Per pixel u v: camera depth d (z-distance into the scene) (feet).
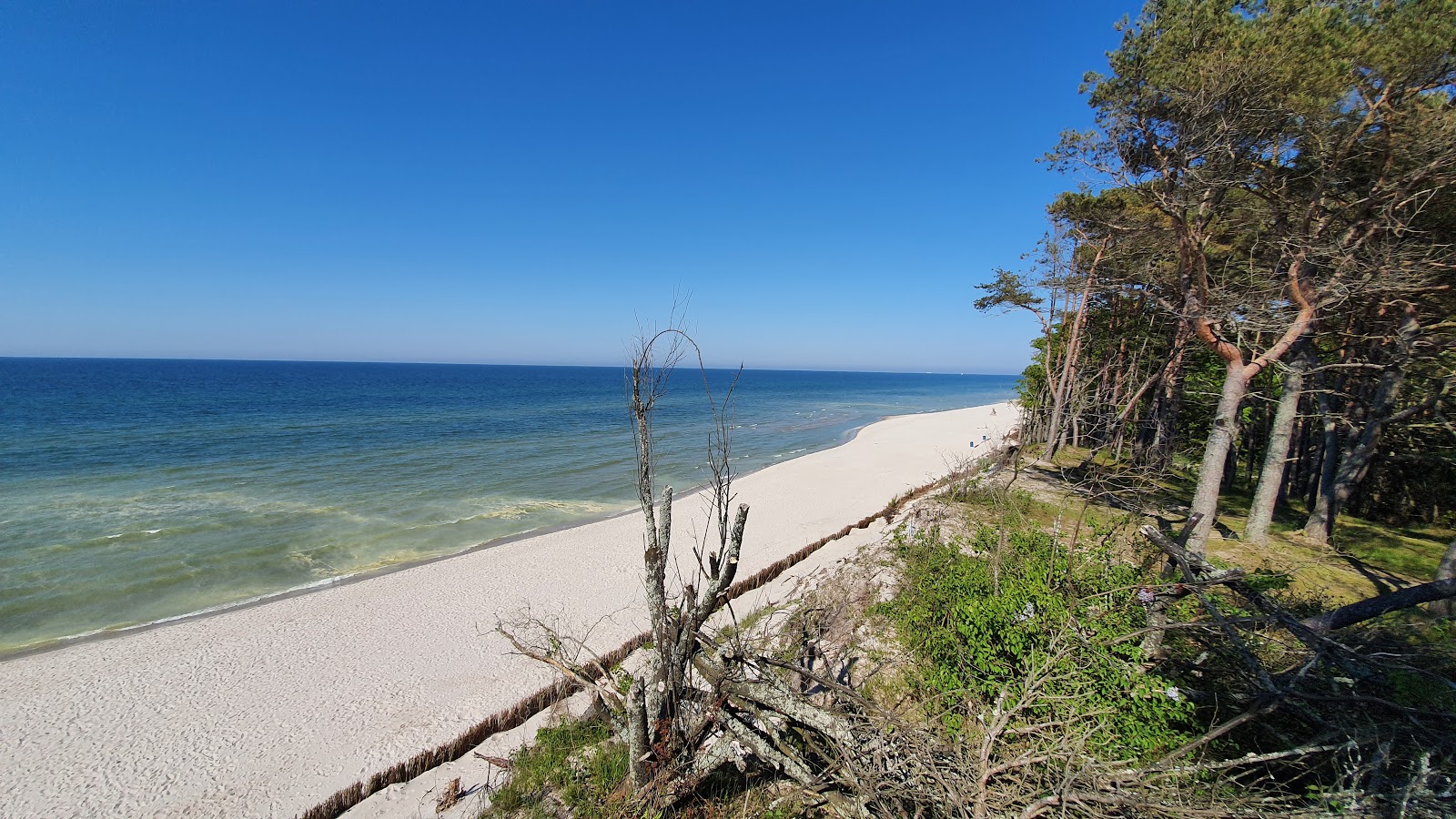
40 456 75.10
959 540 33.73
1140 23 33.83
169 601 34.78
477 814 17.28
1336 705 13.28
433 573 38.52
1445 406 36.45
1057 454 73.61
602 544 44.98
